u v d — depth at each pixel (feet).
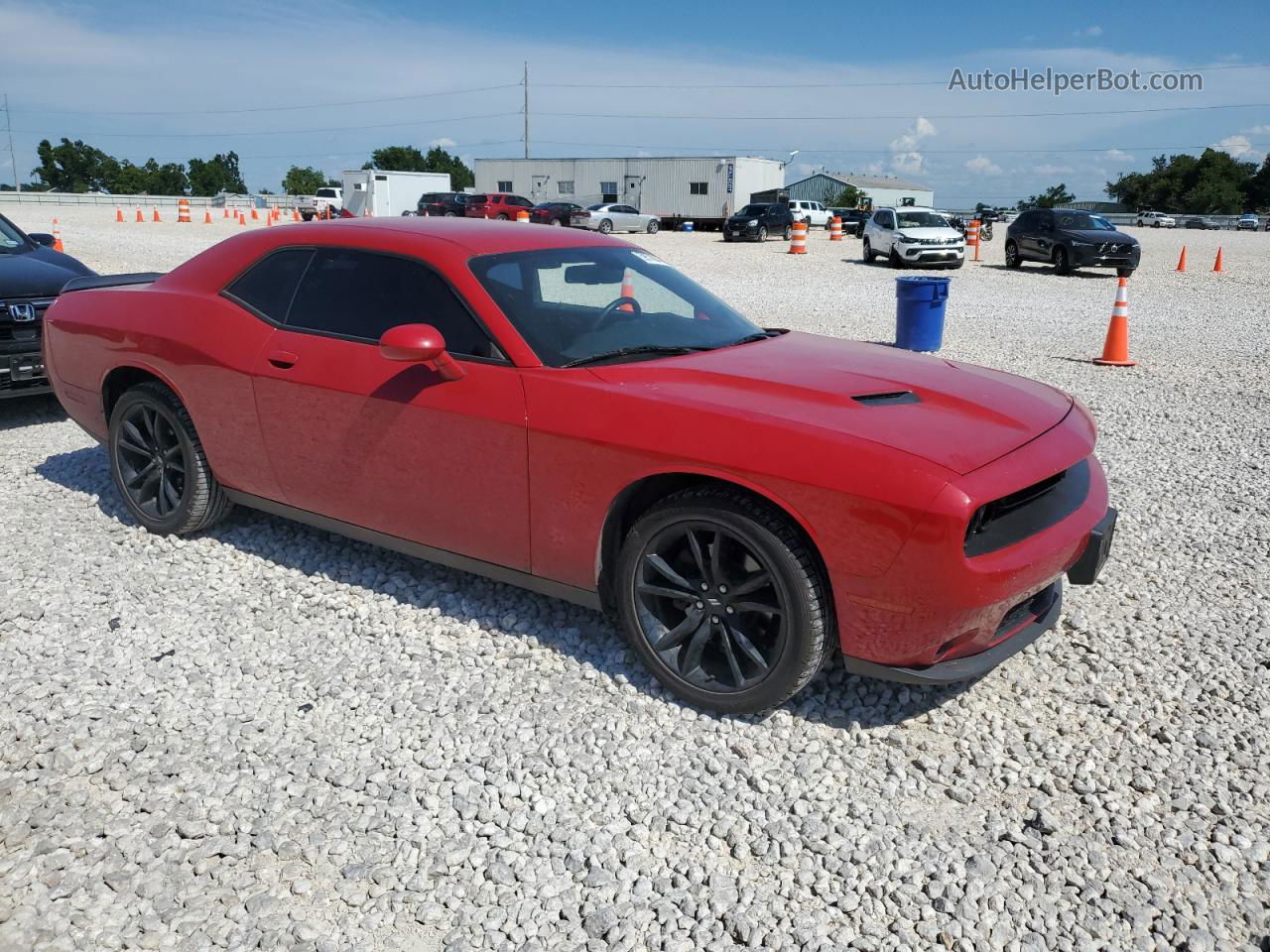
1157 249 106.42
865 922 7.64
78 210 163.22
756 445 9.49
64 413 23.44
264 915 7.62
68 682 10.91
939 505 8.72
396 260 12.30
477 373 11.14
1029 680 11.32
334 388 12.17
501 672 11.25
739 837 8.57
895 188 302.04
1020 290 60.03
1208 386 28.73
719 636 10.48
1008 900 7.89
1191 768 9.67
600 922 7.57
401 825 8.66
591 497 10.50
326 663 11.41
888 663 9.59
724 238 116.57
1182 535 15.99
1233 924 7.69
